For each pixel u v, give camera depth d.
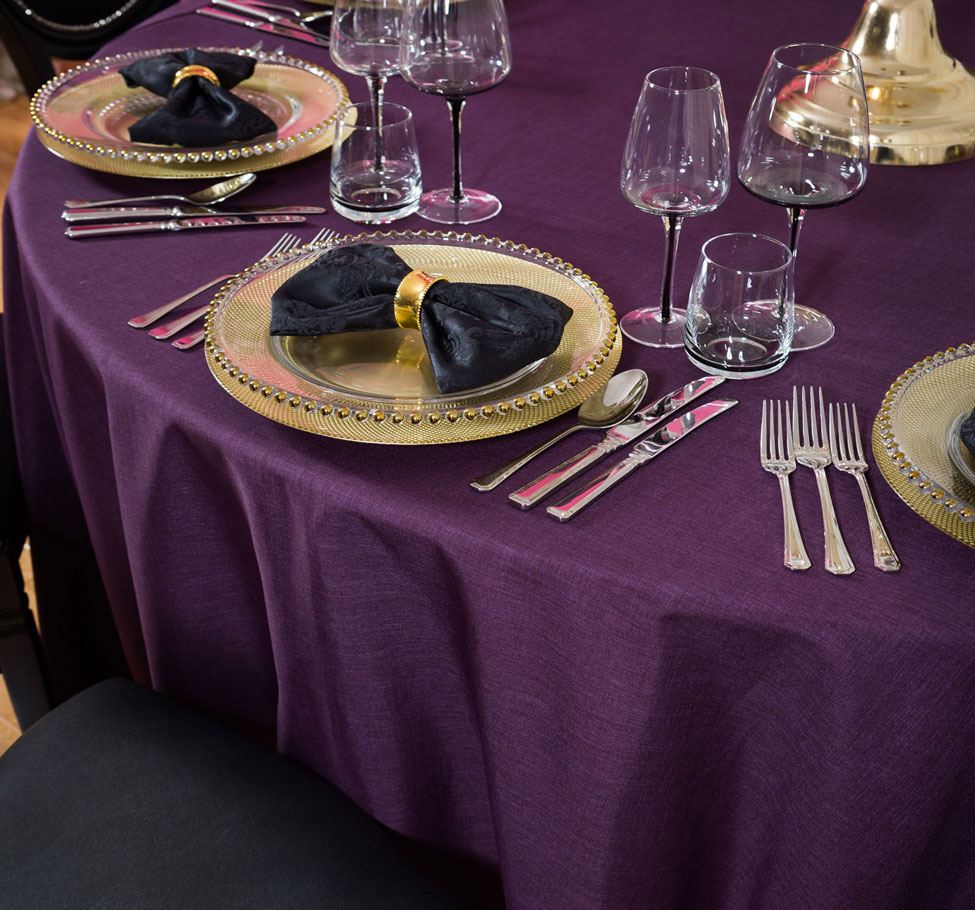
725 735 0.77
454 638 0.84
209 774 0.97
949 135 1.27
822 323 0.97
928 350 0.94
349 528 0.80
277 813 0.94
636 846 0.80
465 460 0.82
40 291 1.03
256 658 1.06
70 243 1.10
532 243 1.11
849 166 0.94
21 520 1.38
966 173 1.26
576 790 0.79
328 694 0.92
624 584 0.71
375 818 0.96
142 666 1.22
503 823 0.86
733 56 1.55
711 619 0.70
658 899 0.84
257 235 1.12
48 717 1.04
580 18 1.68
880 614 0.68
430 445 0.83
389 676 0.87
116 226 1.12
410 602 0.83
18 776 0.98
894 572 0.72
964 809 0.74
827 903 0.77
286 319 0.87
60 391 1.05
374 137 1.12
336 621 0.85
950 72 1.35
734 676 0.73
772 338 0.89
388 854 0.93
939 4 1.70
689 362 0.92
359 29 1.19
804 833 0.76
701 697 0.75
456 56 1.08
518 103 1.42
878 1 1.34
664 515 0.77
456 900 0.91
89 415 1.06
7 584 1.35
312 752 1.00
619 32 1.64
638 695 0.73
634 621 0.71
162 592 1.00
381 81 1.25
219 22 1.65
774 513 0.77
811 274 1.06
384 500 0.78
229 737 1.02
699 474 0.80
